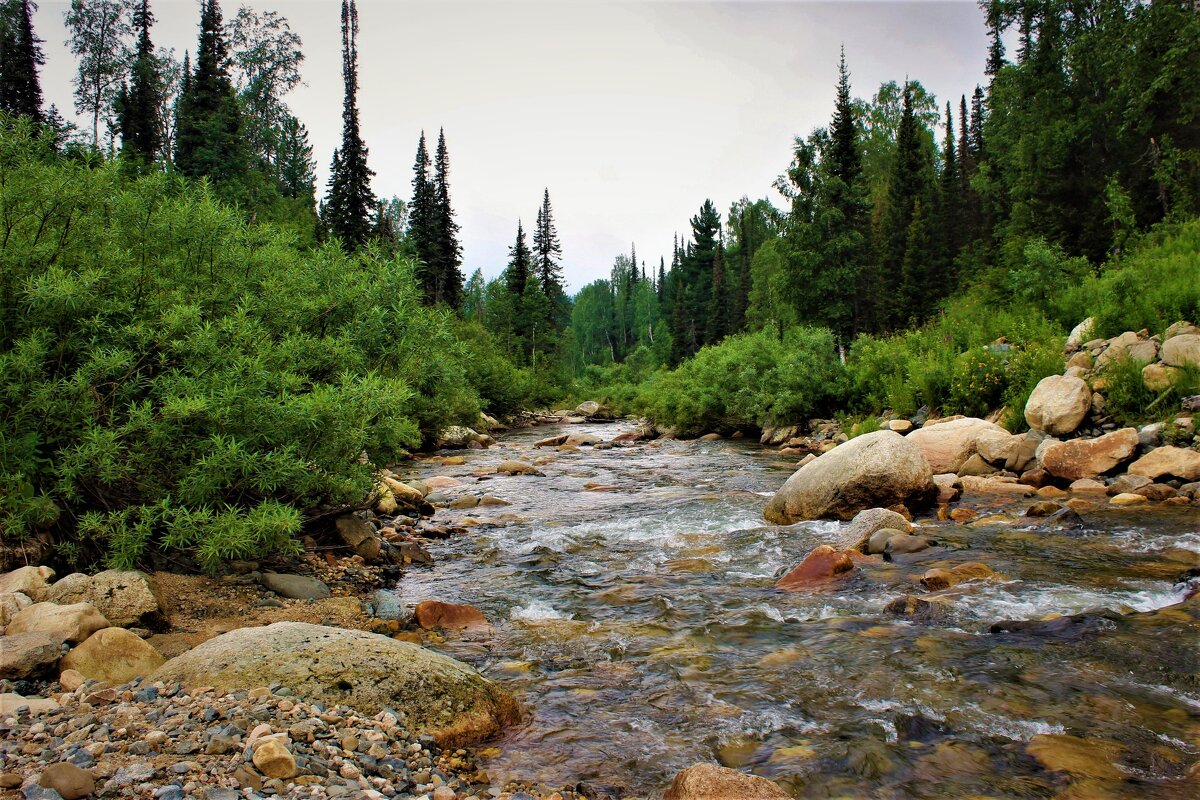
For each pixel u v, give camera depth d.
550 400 54.38
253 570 7.16
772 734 4.22
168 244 7.87
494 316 63.66
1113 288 17.41
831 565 7.57
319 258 9.31
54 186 6.73
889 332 40.09
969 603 6.30
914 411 19.00
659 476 16.64
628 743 4.15
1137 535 8.41
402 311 9.16
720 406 27.66
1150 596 6.32
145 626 5.36
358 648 4.52
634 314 115.44
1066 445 11.81
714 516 11.37
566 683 5.05
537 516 11.73
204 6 40.97
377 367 8.91
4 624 4.89
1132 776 3.61
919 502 10.73
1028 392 14.84
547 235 75.56
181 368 7.07
